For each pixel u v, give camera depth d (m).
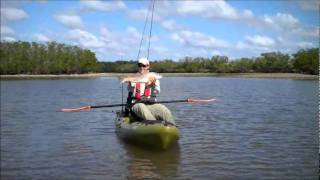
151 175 8.07
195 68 115.50
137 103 10.99
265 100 25.53
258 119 15.90
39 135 12.69
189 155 9.63
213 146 10.63
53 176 8.07
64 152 10.12
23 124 15.20
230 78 81.44
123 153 9.89
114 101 26.69
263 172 8.18
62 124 15.04
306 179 7.71
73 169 8.54
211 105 21.50
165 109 10.71
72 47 115.31
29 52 104.94
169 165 8.76
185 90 37.81
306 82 57.97
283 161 9.03
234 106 21.08
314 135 12.20
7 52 100.62
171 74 110.31
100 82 66.75
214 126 14.05
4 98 29.77
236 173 8.12
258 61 101.50
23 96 31.98
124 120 11.83
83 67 114.81
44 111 20.05
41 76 102.75
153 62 119.44
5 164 8.95
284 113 17.95
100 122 15.44
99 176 8.05
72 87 47.97
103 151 10.16
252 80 68.50
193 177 7.88
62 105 23.78
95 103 25.17
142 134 10.20
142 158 9.38
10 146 10.93
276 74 90.81
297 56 85.50
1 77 94.88
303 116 16.86
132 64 119.75
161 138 9.84
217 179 7.73
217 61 112.44
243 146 10.64
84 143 11.22
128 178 7.88
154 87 11.29
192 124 14.52
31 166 8.80
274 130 13.18
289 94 31.67
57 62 108.62
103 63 122.12
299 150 10.13
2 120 16.39
